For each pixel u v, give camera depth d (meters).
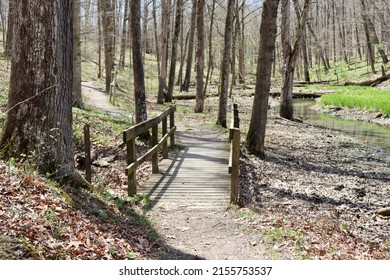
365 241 6.76
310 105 34.16
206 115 22.41
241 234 6.59
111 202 7.22
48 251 4.44
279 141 16.47
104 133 13.29
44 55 6.55
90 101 23.55
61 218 5.27
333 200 9.14
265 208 8.14
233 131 8.09
